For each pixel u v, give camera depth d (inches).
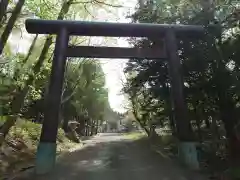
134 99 1210.0
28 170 466.3
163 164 531.5
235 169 396.5
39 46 773.3
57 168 472.7
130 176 419.8
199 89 560.1
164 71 719.1
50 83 483.8
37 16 597.6
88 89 1871.3
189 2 501.4
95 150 969.5
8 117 556.1
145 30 538.0
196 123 655.1
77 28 528.1
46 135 451.2
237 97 455.8
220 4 431.5
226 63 456.1
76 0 676.1
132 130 3649.1
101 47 546.6
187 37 537.3
